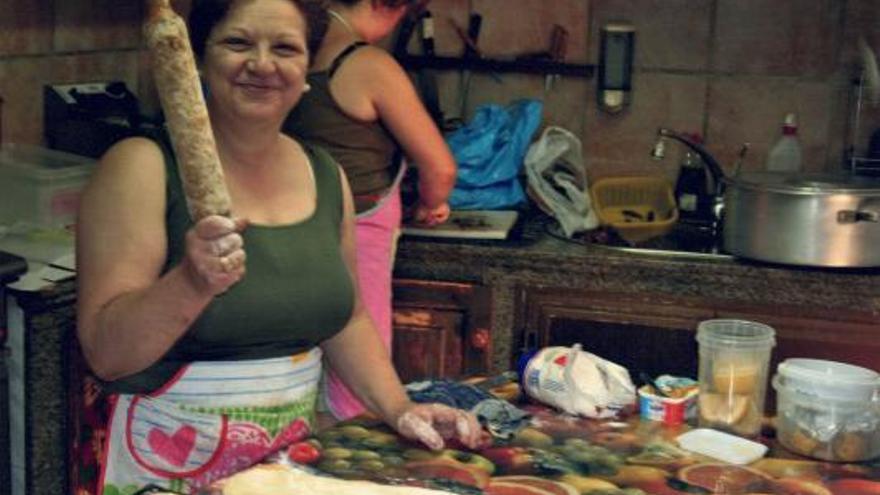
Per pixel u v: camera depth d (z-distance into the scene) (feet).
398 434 5.90
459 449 5.71
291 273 6.31
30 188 9.59
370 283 9.02
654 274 9.99
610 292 10.10
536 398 6.34
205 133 5.01
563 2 11.84
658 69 11.78
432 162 9.25
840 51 11.37
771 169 11.48
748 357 5.98
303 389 6.55
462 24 12.03
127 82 11.62
